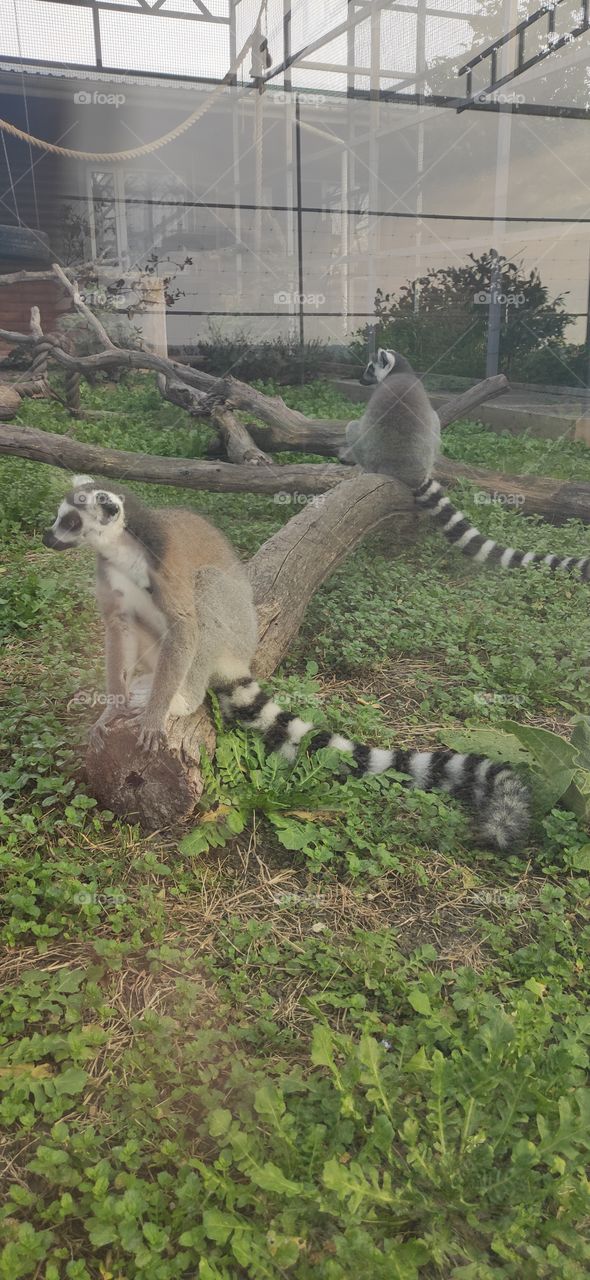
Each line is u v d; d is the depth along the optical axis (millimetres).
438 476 2885
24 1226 1003
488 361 4250
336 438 3041
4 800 1542
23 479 2713
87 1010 1238
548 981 1271
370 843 1510
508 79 3807
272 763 1593
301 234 4637
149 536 1550
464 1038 1190
